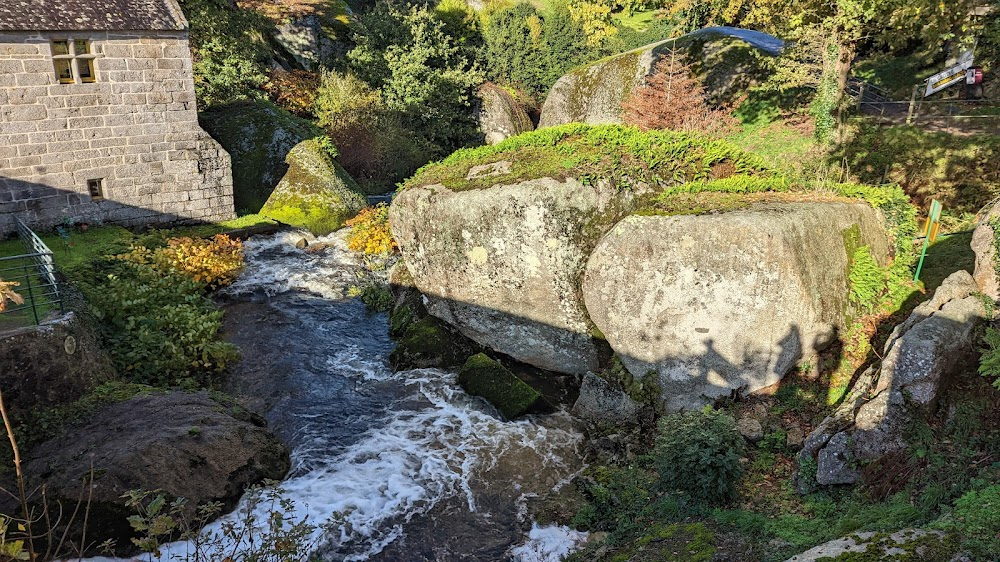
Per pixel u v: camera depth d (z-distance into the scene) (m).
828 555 5.62
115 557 7.78
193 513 8.43
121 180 16.91
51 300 11.08
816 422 9.42
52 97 15.38
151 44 16.55
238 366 12.76
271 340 13.76
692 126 18.92
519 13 36.50
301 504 9.05
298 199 19.86
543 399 11.44
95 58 15.77
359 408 11.61
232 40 25.09
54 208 15.99
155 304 13.41
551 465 10.13
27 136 15.25
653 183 12.08
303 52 30.09
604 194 11.57
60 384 9.96
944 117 17.25
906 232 12.09
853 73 22.02
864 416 7.76
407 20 31.09
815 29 17.06
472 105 32.31
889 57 22.22
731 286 9.95
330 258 17.53
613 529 8.48
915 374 7.51
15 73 14.75
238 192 20.23
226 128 21.27
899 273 11.04
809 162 17.22
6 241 15.24
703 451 8.01
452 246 12.47
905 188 15.44
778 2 17.44
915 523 6.08
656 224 10.39
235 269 16.11
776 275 9.70
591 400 11.22
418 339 13.03
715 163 12.63
